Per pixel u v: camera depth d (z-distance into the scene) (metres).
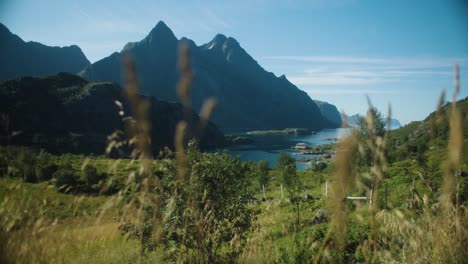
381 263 3.03
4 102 156.88
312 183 38.66
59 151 133.25
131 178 2.03
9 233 2.82
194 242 3.78
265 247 5.34
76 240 3.28
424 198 2.81
